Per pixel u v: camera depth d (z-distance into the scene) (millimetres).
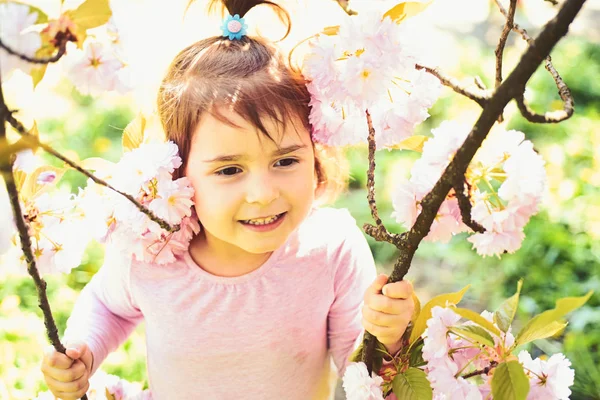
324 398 1717
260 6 1585
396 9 1189
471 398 1131
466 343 1227
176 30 1753
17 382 2113
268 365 1553
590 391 2361
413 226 1111
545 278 2922
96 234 1316
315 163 1583
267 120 1293
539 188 1065
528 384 1028
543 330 1071
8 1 931
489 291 2932
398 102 1300
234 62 1355
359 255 1604
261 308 1517
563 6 863
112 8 1033
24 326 2387
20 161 1159
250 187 1311
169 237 1450
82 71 1039
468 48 4969
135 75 1098
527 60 897
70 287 2758
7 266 2725
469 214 1021
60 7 961
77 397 1413
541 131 3902
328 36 1231
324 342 1629
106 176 1347
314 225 1596
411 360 1275
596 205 3236
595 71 4496
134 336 2404
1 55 923
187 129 1355
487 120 949
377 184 3436
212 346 1534
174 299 1528
